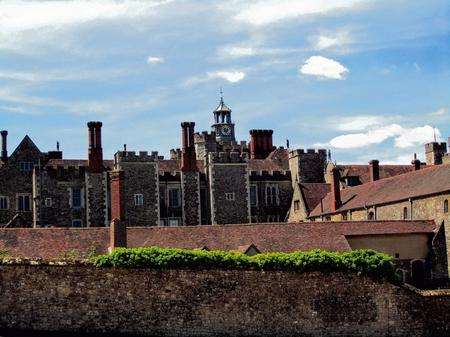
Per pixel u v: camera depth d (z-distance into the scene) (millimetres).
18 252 59031
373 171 94812
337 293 47562
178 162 100750
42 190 92250
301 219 96625
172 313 45781
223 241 65062
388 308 47812
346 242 66812
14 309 44062
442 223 70188
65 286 44688
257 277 46906
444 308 48219
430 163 105125
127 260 45688
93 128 94125
